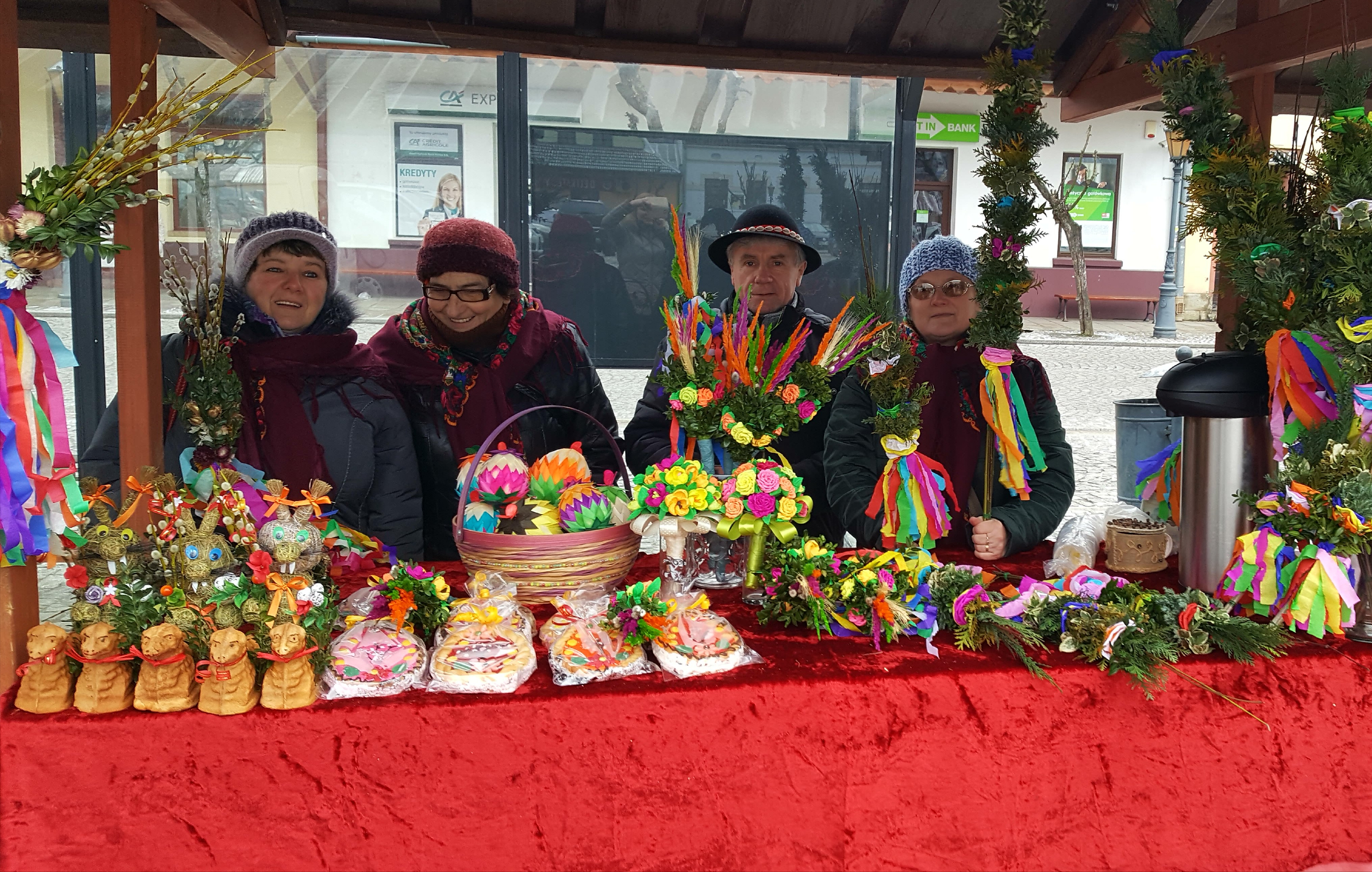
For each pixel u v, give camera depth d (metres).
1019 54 2.09
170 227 4.13
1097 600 1.70
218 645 1.40
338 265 2.54
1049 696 1.57
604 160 4.43
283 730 1.41
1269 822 1.63
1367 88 1.82
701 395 1.79
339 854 1.44
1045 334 14.39
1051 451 2.29
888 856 1.56
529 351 2.60
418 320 2.59
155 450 2.08
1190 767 1.61
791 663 1.59
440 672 1.49
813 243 4.44
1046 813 1.59
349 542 2.08
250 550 1.59
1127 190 16.61
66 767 1.39
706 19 2.84
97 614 1.45
